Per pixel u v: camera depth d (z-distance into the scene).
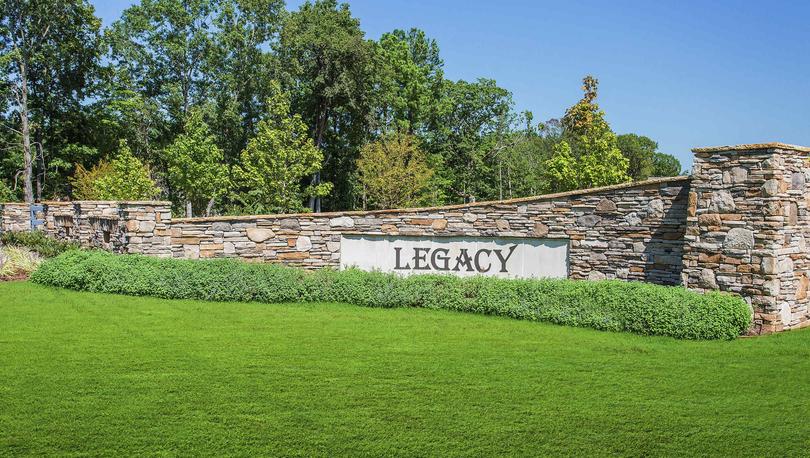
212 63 38.56
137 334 7.90
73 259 11.84
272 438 4.77
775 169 8.35
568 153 28.78
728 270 8.73
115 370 6.35
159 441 4.70
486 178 46.84
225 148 39.50
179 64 38.22
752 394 5.87
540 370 6.56
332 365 6.64
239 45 39.56
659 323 8.23
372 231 12.62
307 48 38.34
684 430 5.02
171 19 37.97
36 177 37.28
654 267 10.49
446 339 7.89
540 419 5.21
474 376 6.32
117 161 27.62
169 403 5.45
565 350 7.41
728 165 8.76
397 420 5.14
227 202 38.12
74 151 37.38
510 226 11.80
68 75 37.12
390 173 34.06
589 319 8.68
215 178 29.91
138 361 6.68
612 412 5.38
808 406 5.56
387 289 10.20
